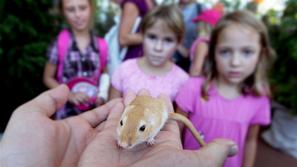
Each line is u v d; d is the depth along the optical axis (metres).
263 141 1.13
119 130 0.36
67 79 0.77
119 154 0.38
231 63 0.61
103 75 0.77
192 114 0.64
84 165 0.36
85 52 0.77
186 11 0.96
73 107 0.72
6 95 0.99
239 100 0.63
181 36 0.69
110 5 1.79
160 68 0.67
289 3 1.05
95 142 0.40
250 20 0.63
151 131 0.37
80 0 0.77
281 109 1.06
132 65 0.69
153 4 0.92
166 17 0.65
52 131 0.40
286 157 1.02
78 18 0.76
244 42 0.61
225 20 0.64
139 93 0.51
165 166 0.33
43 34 1.06
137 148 0.38
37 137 0.38
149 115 0.37
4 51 0.95
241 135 0.62
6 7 0.97
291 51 0.95
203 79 0.65
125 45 0.84
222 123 0.62
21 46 0.97
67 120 0.45
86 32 0.80
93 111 0.49
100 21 1.71
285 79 1.00
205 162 0.35
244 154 0.68
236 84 0.64
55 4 1.05
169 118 0.46
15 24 0.95
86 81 0.73
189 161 0.34
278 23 1.16
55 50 0.77
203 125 0.62
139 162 0.33
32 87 1.02
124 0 0.84
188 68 0.91
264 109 0.65
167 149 0.36
